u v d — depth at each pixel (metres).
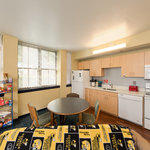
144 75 2.38
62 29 2.07
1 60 2.27
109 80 3.56
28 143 0.77
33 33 2.26
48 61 3.63
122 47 2.62
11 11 1.45
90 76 4.18
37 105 3.14
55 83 3.90
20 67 2.75
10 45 2.39
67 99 2.46
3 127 2.15
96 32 2.22
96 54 3.49
